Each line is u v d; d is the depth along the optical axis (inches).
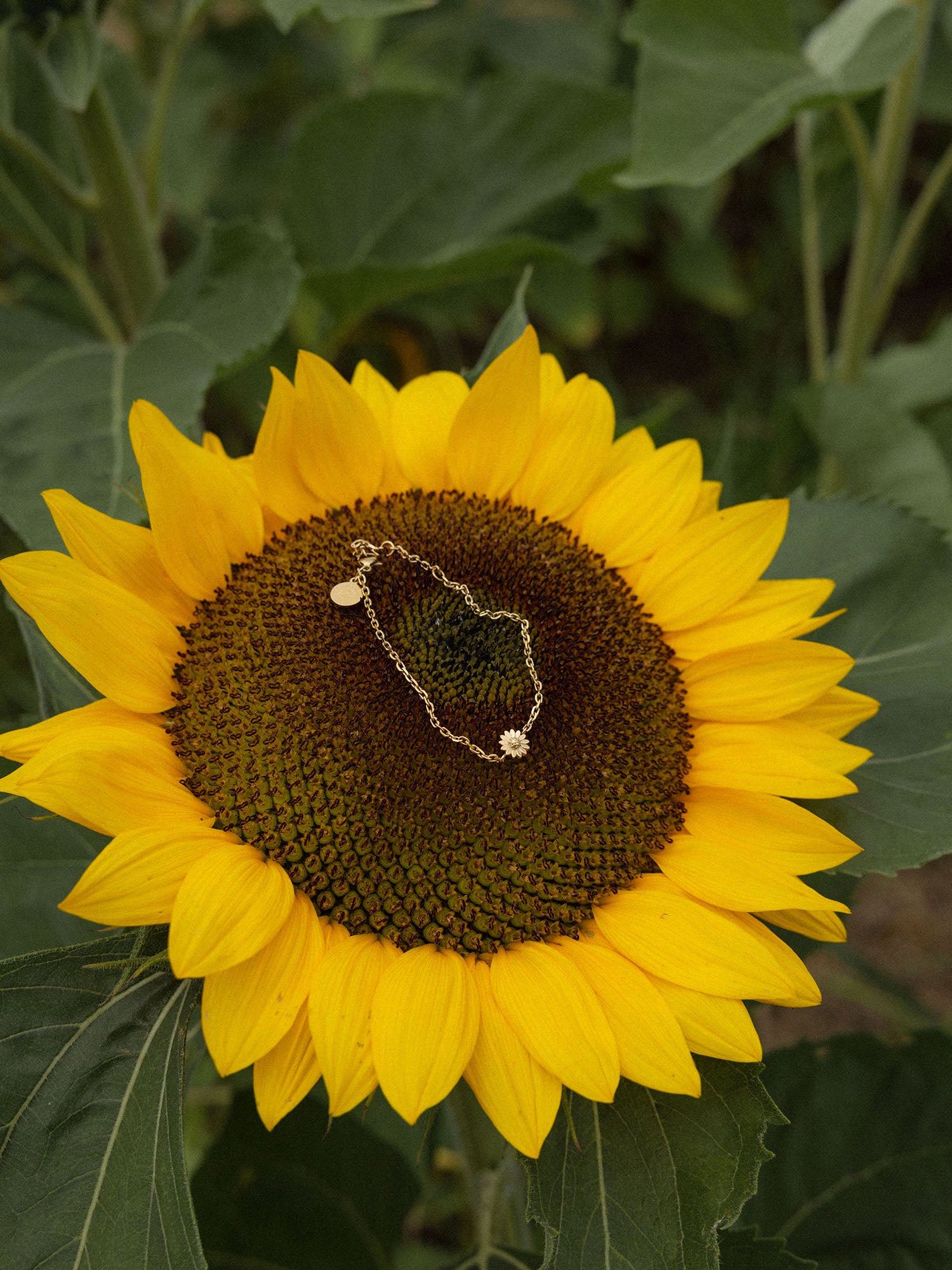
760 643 20.7
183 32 28.2
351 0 21.6
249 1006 16.7
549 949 17.9
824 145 33.0
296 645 19.2
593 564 21.6
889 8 25.9
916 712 21.1
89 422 23.3
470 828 18.4
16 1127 17.1
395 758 18.5
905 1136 26.4
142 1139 17.1
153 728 18.5
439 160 32.1
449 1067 16.6
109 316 31.2
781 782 19.4
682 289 52.7
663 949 17.9
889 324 55.7
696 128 25.0
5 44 26.8
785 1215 26.3
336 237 32.3
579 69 44.8
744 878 18.5
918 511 31.2
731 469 30.7
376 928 17.9
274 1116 16.6
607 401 22.0
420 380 22.3
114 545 19.1
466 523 21.4
